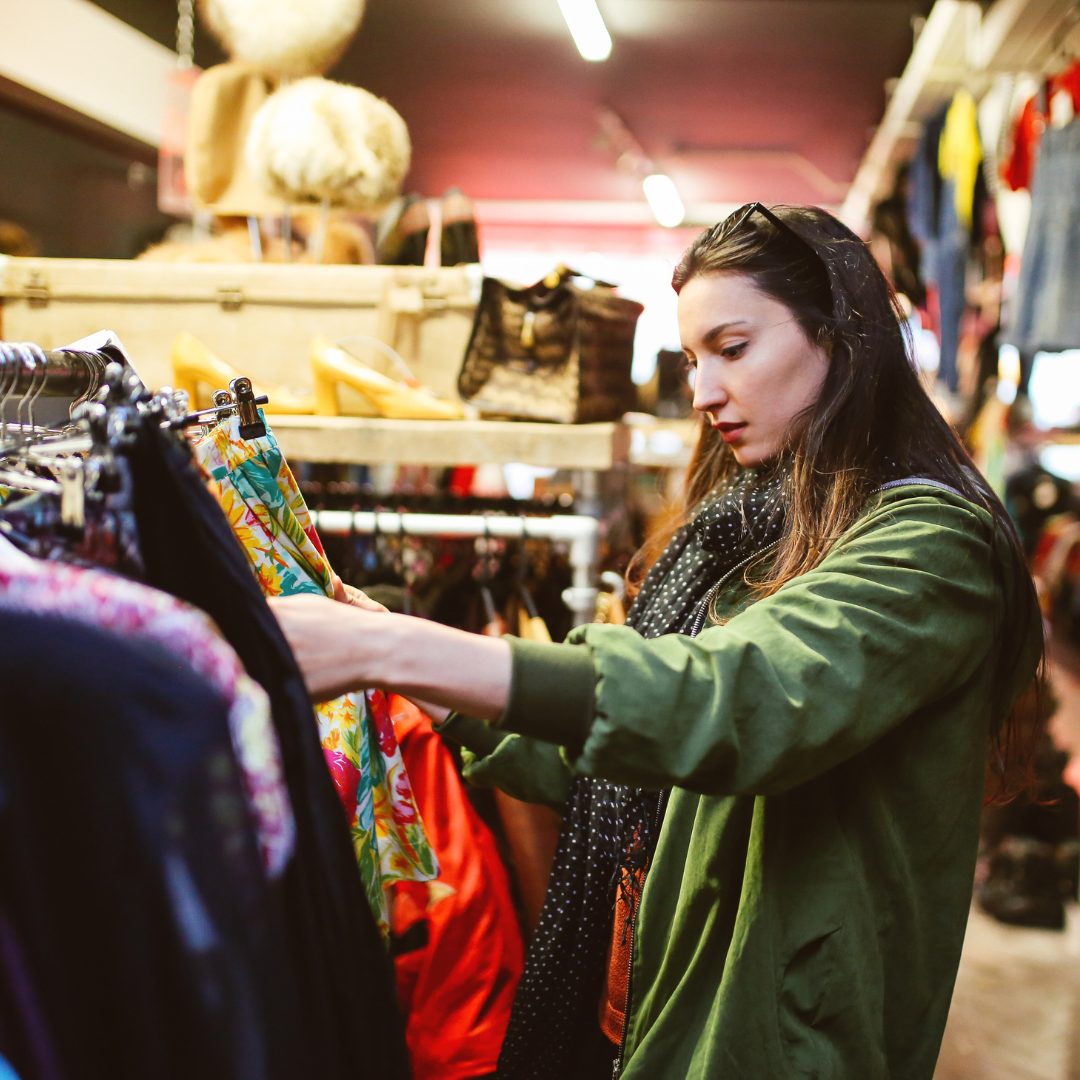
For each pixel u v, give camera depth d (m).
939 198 3.64
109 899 0.49
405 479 2.74
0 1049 0.49
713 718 0.64
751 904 0.82
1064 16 2.83
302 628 0.62
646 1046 0.87
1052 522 5.85
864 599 0.73
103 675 0.49
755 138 5.93
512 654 0.65
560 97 5.20
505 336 1.68
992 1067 2.03
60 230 3.96
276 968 0.51
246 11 1.92
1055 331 2.54
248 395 0.85
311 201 1.83
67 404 0.91
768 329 0.89
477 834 1.30
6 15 3.29
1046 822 2.70
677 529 1.18
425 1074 1.21
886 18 4.13
